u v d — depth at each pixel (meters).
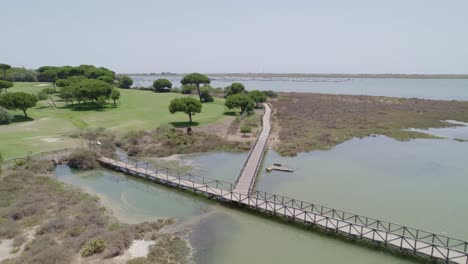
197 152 37.47
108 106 65.44
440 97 103.81
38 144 36.91
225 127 48.31
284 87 171.38
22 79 108.06
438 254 16.27
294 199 22.45
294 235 19.23
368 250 17.70
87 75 93.00
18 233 18.23
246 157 34.75
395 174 29.56
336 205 23.17
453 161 33.19
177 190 26.06
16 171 27.75
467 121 55.56
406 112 65.25
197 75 81.00
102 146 36.69
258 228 19.92
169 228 19.69
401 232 19.31
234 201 22.92
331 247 17.98
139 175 29.44
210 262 16.09
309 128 49.28
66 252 15.88
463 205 23.00
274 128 50.00
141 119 52.50
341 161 33.69
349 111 66.81
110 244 16.62
